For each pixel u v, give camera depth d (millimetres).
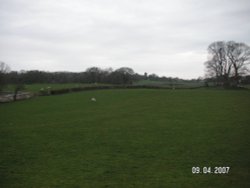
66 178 17391
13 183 16766
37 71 139625
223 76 118312
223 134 27453
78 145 25109
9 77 96438
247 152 21453
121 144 25078
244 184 15711
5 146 25172
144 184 16234
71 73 148875
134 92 80062
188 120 35688
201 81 147500
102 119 38406
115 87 99500
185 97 65875
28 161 20812
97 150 23344
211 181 16297
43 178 17469
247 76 118688
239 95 69125
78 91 85812
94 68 153375
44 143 26062
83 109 49219
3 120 39469
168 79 165875
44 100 65438
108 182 16672
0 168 19391
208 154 21375
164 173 17812
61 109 50000
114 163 19969
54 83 133750
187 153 21812
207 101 56750
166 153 22000
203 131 29125
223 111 42344
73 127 33375
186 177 17047
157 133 28969
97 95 73250
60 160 20906
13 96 71562
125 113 43469
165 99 62500
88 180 17016
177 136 27406
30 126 34562
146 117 39094
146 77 168750
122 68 154125
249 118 35500
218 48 118438
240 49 116062
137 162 20062
